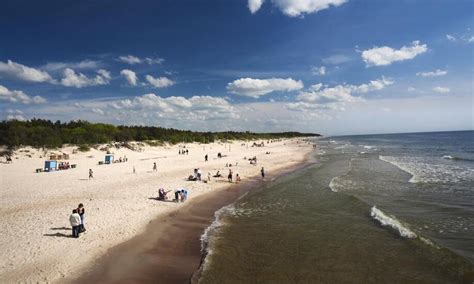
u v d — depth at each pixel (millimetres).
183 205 22203
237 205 22594
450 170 38125
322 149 91312
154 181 30672
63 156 50469
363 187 28219
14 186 27391
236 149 86688
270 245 14586
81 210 15789
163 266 12586
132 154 62562
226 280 11250
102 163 46312
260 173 39000
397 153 69438
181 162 49156
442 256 12922
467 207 20438
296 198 24453
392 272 11750
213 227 17469
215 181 32000
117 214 19062
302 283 11039
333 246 14336
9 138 53062
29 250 13477
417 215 18984
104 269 12188
